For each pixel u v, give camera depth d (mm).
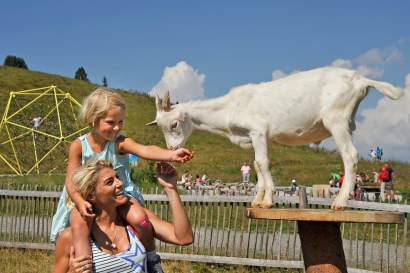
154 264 3627
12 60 84812
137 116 56000
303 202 5605
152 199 11250
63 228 3732
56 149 34188
